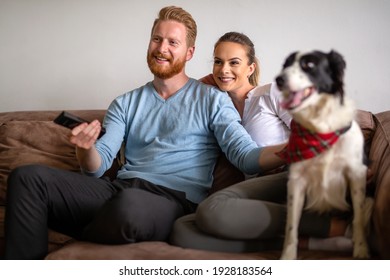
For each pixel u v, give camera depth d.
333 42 2.42
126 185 1.72
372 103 2.40
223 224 1.37
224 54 1.99
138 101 2.00
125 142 2.03
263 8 2.49
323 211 1.41
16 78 2.73
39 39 2.71
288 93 1.27
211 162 1.92
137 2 2.62
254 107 1.95
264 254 1.38
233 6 2.52
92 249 1.39
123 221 1.40
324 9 2.42
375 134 1.83
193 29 2.02
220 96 1.91
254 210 1.38
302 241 1.41
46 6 2.69
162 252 1.35
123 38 2.64
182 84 1.98
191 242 1.44
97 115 2.23
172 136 1.88
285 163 1.61
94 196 1.61
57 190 1.52
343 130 1.28
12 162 2.04
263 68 2.51
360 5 2.38
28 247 1.42
